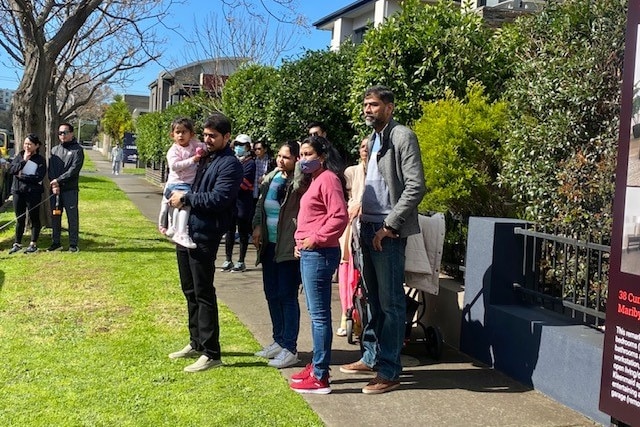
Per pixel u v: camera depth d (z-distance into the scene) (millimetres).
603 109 4859
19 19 10477
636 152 3369
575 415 4102
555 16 5754
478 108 6445
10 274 7773
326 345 4367
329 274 4379
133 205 17156
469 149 6242
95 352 5016
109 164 48812
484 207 6480
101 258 8961
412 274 4984
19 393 4180
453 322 5551
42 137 10555
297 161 4793
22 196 9297
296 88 11164
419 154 4266
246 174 8289
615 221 3479
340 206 4305
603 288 4414
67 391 4230
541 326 4484
